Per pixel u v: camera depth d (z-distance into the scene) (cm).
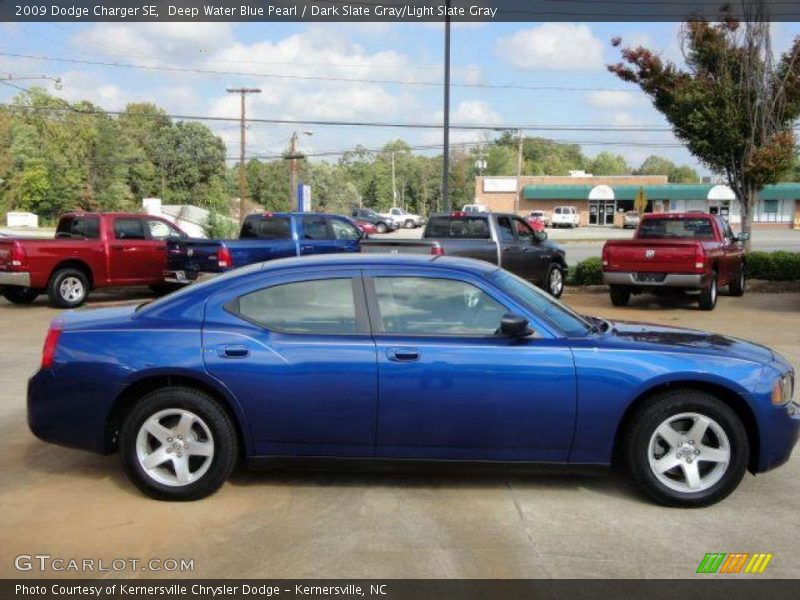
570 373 454
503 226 1487
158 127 8306
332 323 472
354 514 451
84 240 1451
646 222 1493
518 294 486
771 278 1870
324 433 462
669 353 461
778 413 461
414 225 6544
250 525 435
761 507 467
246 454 470
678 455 463
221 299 479
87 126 6875
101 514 450
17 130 6412
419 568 384
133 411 466
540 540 417
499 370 453
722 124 1703
